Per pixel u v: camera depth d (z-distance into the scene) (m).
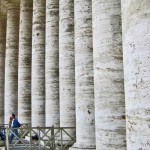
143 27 6.03
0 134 19.62
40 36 23.97
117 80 9.84
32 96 23.89
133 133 6.10
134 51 6.19
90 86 13.50
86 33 14.02
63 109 17.25
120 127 9.66
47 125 20.28
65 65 17.56
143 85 5.96
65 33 17.83
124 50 6.64
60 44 17.98
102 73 10.11
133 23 6.24
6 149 16.78
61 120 17.33
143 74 5.98
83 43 13.97
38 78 23.69
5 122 30.86
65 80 17.41
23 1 28.50
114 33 10.09
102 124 9.95
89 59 13.74
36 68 23.80
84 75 13.66
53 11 21.22
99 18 10.48
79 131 13.42
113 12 10.24
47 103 20.58
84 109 13.40
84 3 14.35
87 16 14.18
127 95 6.41
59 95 18.95
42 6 24.33
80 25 14.22
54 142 15.92
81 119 13.41
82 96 13.55
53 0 21.31
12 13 32.00
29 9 28.38
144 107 5.89
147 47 5.96
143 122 5.86
